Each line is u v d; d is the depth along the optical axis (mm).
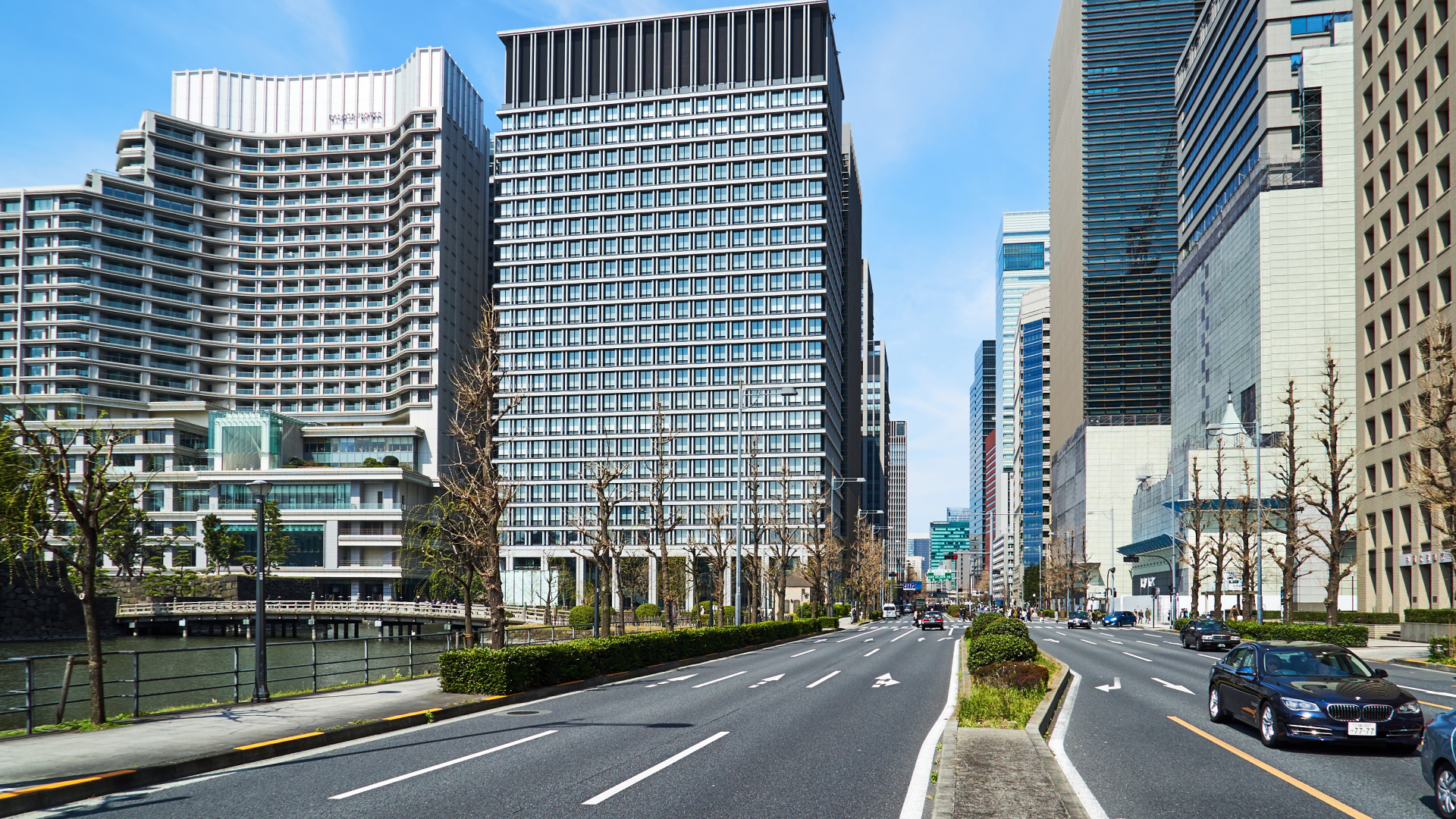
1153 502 106750
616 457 125688
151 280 133500
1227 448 87375
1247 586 61875
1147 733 14656
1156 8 152375
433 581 70688
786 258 127188
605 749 13023
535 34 136875
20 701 35844
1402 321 51938
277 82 144125
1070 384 159250
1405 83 50906
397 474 114000
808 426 122750
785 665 30328
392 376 134375
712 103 131500
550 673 21344
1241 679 14711
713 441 124250
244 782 10961
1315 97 85625
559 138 134250
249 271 141500
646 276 129500
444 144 136375
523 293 131750
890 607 128875
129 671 49344
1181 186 120688
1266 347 84125
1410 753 12891
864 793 10156
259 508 18781
